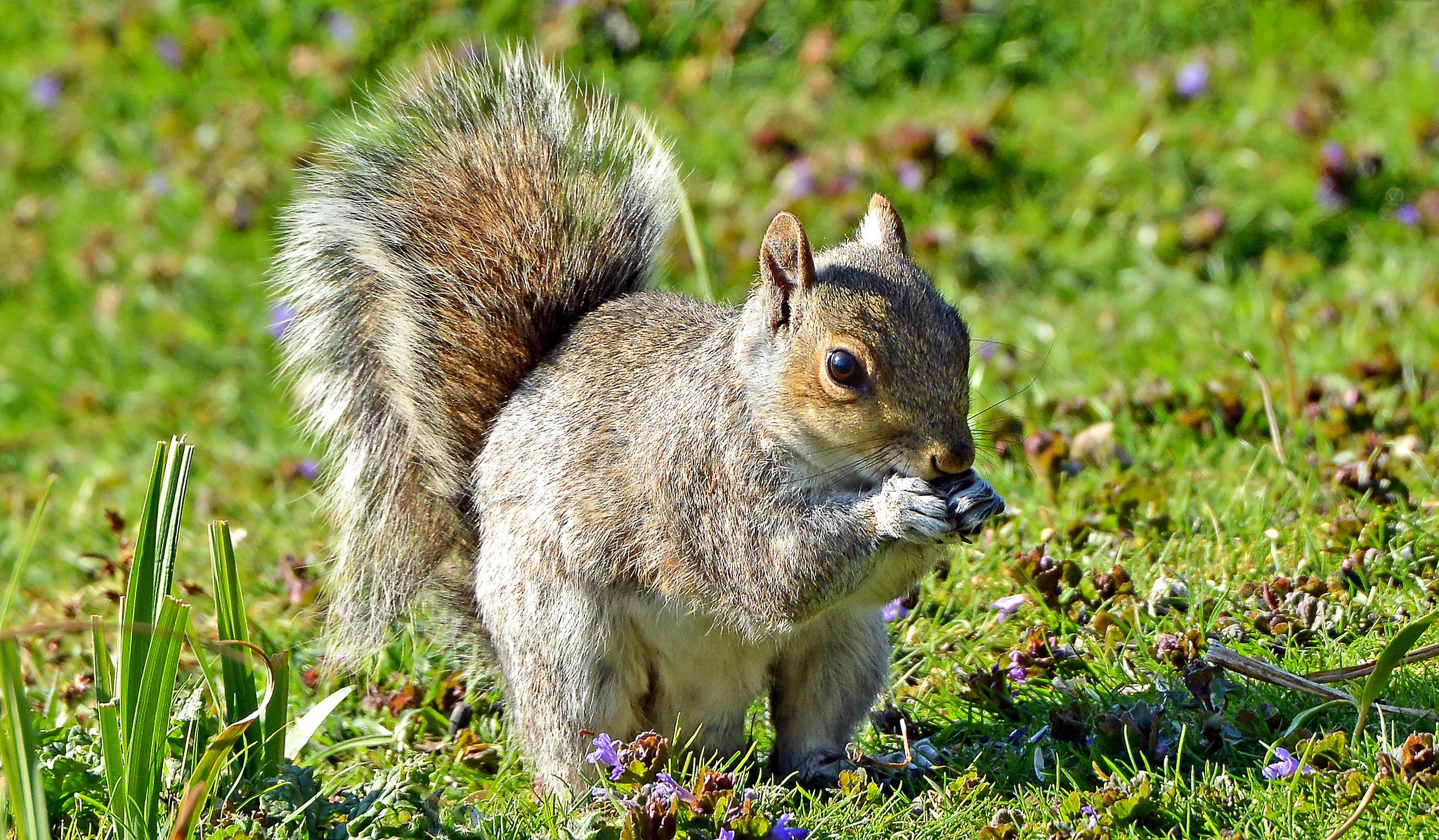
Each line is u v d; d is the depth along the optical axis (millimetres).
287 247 10055
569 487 8391
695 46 18484
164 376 15984
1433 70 16562
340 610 9555
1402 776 6918
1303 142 16062
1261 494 10156
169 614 6645
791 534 7781
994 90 17969
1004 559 9945
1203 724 7613
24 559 6809
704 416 7988
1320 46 17719
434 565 9461
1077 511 10328
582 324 9219
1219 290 14273
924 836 7062
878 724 8406
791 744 8508
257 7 19656
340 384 9820
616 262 9781
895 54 18281
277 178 17656
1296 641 8586
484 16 18641
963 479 7508
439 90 10625
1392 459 10461
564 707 8312
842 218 15875
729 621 8094
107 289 17016
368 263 9734
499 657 8797
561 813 7504
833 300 7613
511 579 8562
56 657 9750
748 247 15672
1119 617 8930
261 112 18516
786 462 7816
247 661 7066
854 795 7410
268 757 7207
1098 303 14586
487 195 9930
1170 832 6785
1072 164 16500
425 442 9297
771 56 18312
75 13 20422
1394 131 15891
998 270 15531
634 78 18141
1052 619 9008
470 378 9344
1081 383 12711
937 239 15734
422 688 9297
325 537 11172
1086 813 6957
